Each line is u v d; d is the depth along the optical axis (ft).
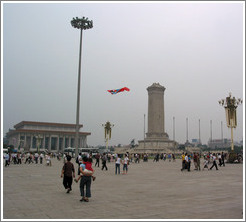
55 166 128.77
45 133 532.32
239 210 33.58
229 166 134.10
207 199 41.29
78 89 154.20
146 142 402.93
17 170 101.24
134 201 39.81
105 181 67.26
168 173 92.22
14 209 34.32
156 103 408.87
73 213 32.19
